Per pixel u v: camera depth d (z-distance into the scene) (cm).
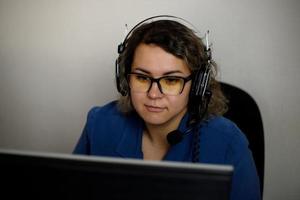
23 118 173
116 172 51
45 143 175
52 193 53
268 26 139
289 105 147
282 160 156
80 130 170
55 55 160
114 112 112
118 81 100
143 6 145
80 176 52
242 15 140
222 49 144
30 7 155
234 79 147
